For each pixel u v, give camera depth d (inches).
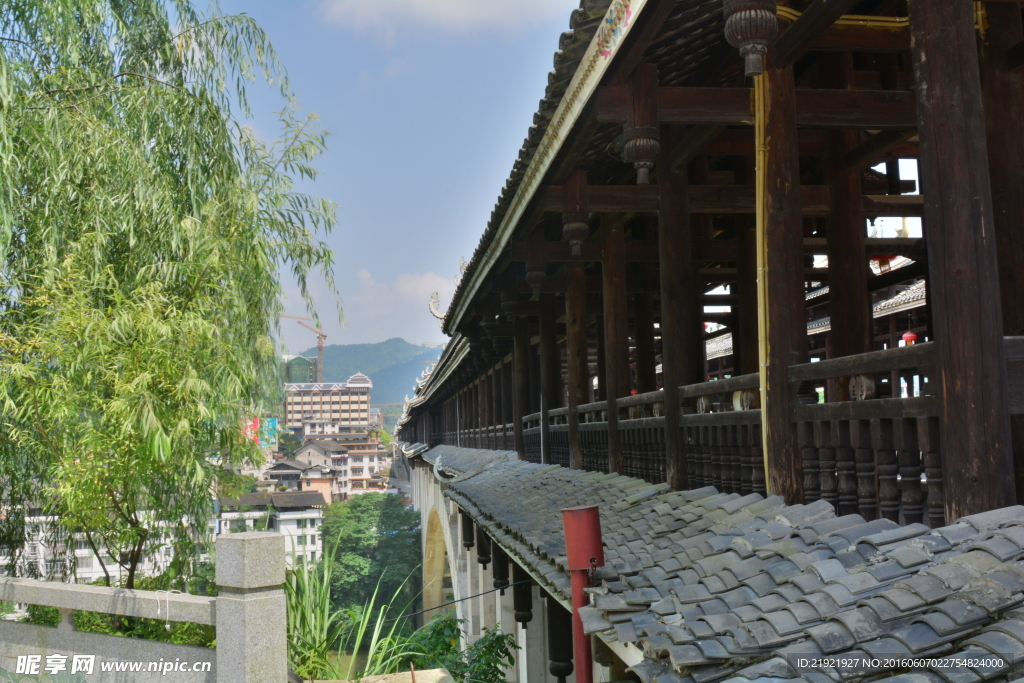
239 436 258.1
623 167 294.0
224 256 254.8
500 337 530.6
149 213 256.8
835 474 155.1
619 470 296.4
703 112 193.2
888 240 337.1
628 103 193.3
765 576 128.3
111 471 219.1
